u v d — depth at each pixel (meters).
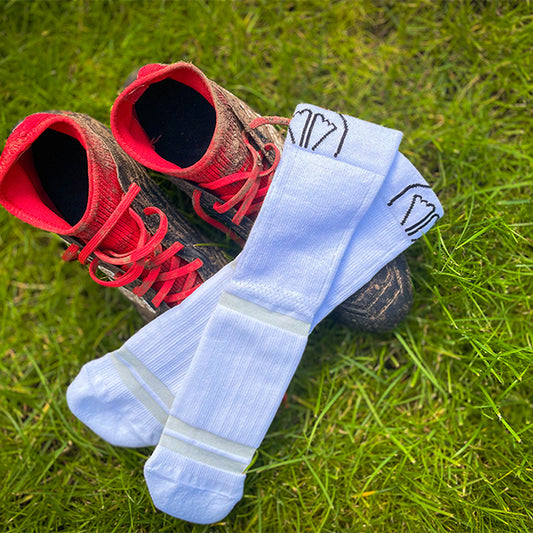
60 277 1.23
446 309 1.09
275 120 0.97
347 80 1.23
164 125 1.01
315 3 1.23
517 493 1.08
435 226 1.07
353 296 1.04
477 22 1.18
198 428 0.99
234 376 0.99
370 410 1.17
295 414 1.19
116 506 1.13
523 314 1.14
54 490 1.16
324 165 0.94
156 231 1.01
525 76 1.16
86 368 1.04
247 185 0.95
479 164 1.16
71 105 1.22
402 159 0.97
